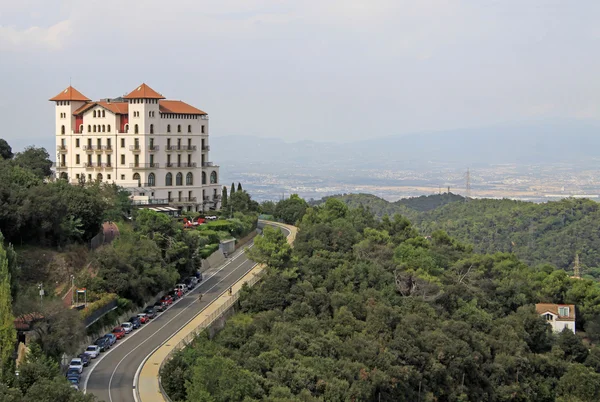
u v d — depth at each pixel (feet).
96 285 372.17
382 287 458.09
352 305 412.36
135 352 334.24
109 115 634.43
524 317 476.95
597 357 465.88
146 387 292.61
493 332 448.24
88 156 643.45
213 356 305.73
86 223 436.35
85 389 288.92
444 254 588.09
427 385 375.04
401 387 355.56
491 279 537.65
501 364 415.85
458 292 486.38
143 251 411.75
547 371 441.68
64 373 306.35
